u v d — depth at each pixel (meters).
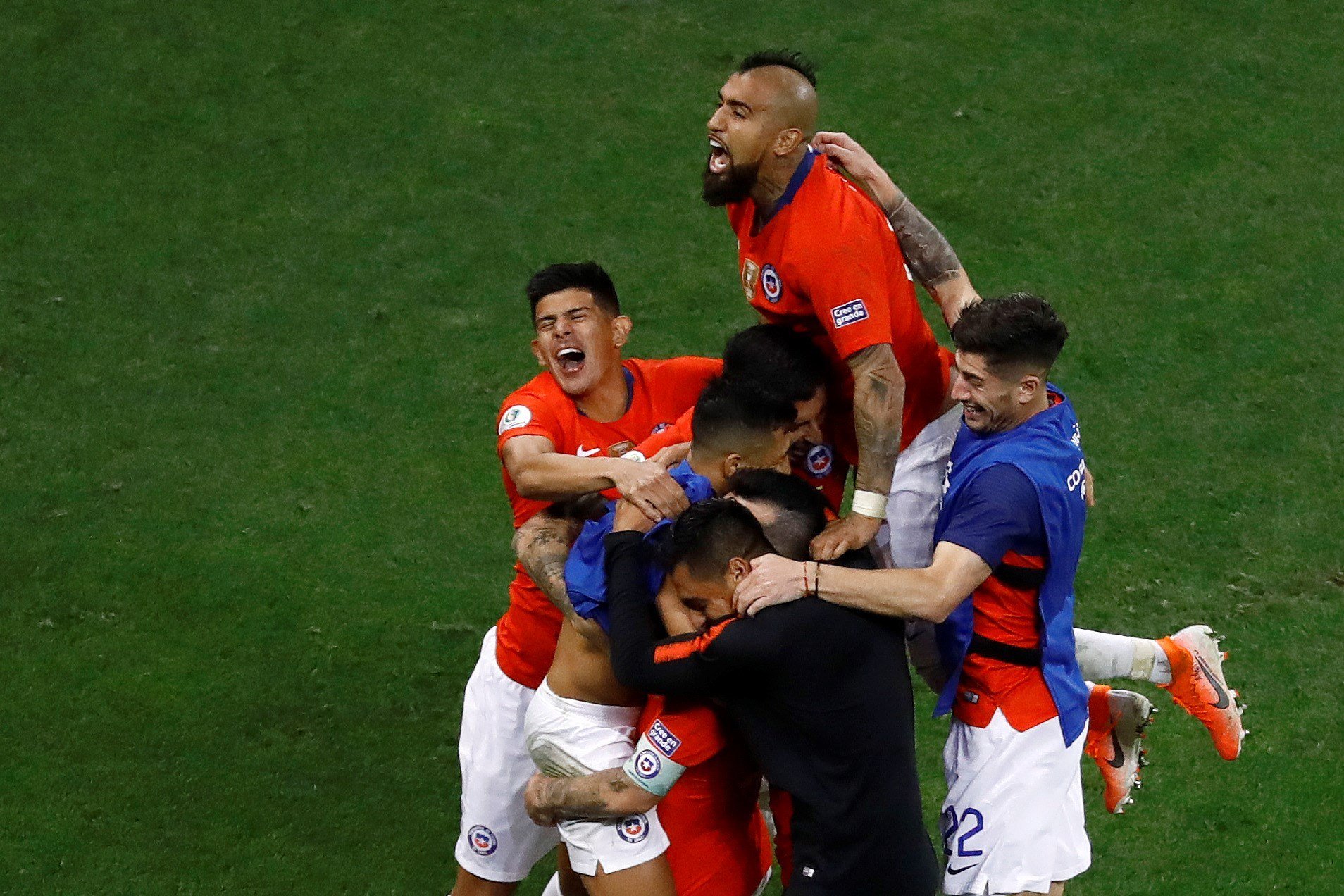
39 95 32.31
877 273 14.86
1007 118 31.62
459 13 34.81
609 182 30.36
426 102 32.38
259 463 24.45
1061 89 32.38
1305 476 23.86
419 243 28.95
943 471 16.92
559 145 31.27
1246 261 28.12
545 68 33.28
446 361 26.44
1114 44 33.62
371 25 34.47
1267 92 32.25
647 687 13.53
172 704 20.56
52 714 20.33
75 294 27.67
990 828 15.22
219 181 30.34
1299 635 21.28
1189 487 23.73
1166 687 17.84
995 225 29.06
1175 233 28.81
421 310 27.50
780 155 14.88
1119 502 23.50
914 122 31.56
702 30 34.34
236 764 19.77
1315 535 22.81
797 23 34.47
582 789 14.52
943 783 19.66
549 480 15.12
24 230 29.03
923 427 16.94
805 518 14.12
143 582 22.34
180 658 21.23
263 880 18.27
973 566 14.09
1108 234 28.81
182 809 19.12
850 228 14.77
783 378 14.67
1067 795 15.41
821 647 13.29
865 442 14.67
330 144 31.27
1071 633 15.36
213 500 23.78
